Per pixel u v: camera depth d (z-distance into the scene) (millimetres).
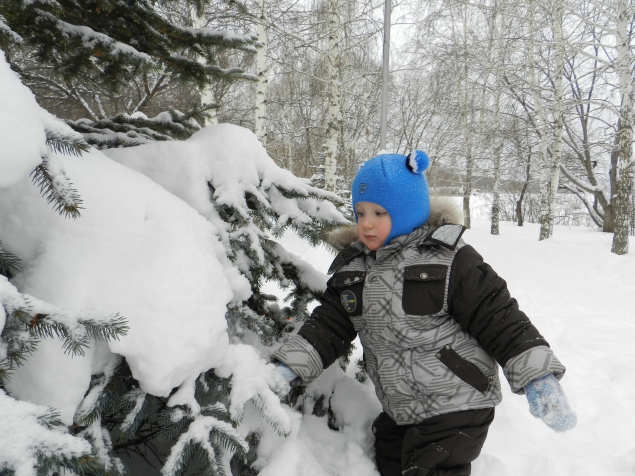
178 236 1085
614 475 1553
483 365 1284
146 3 1589
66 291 934
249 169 1474
